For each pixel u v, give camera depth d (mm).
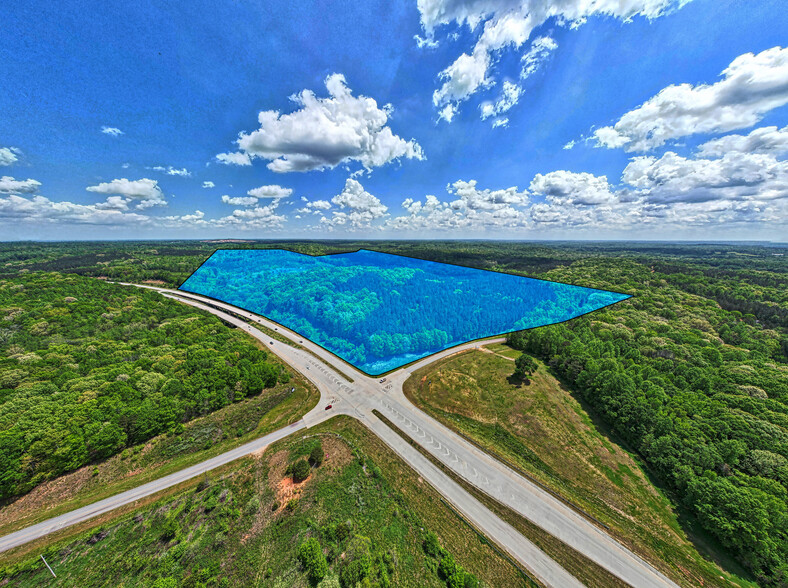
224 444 59844
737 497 40719
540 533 43438
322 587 33844
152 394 65000
